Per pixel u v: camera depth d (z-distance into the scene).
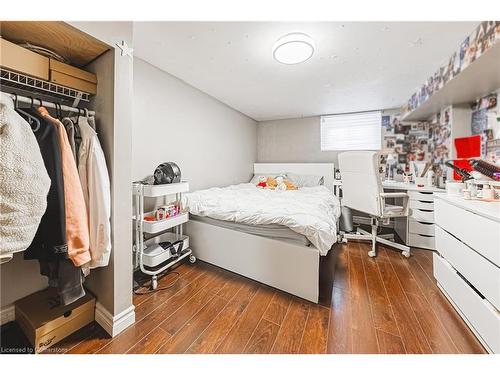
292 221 1.67
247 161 4.50
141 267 1.83
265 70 2.39
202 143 3.15
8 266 1.38
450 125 2.70
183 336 1.32
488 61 1.60
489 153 2.22
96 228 1.21
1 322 1.34
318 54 2.02
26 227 0.93
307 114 4.23
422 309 1.57
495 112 2.18
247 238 1.93
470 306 1.35
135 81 2.14
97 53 1.31
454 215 1.56
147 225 1.81
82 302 1.39
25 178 0.92
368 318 1.48
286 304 1.63
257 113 4.20
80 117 1.26
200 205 2.23
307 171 4.20
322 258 2.46
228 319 1.47
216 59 2.16
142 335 1.32
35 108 1.17
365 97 3.21
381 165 3.83
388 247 2.79
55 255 1.08
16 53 1.02
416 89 2.88
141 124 2.22
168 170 2.03
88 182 1.22
